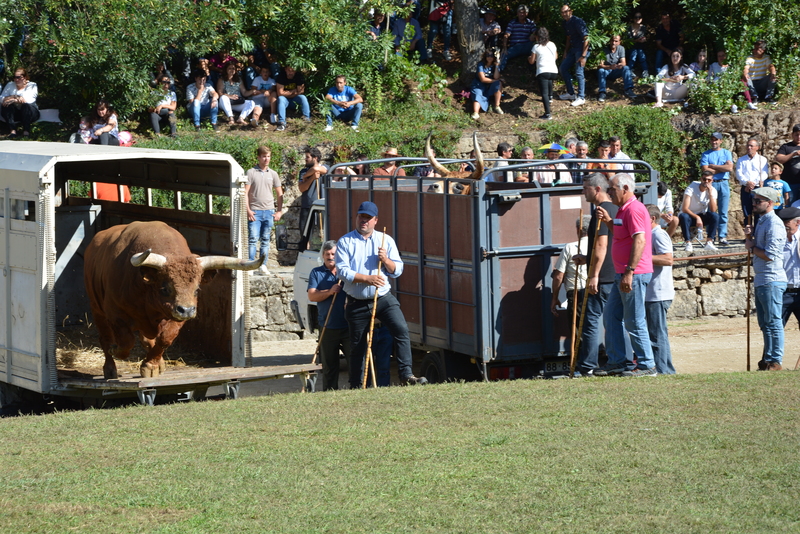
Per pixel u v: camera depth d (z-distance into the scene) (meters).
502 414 8.12
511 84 27.05
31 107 22.30
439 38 29.72
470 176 12.55
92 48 21.53
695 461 6.53
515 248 11.47
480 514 5.61
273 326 17.83
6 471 6.80
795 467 6.33
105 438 7.74
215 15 22.48
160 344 10.59
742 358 14.71
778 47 26.33
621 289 10.38
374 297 10.88
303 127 23.80
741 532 5.18
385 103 25.48
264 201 18.34
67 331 14.05
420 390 9.48
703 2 26.42
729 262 18.31
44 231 10.46
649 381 9.50
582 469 6.41
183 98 24.62
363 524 5.51
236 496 6.07
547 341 11.70
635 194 12.31
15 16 22.31
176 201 13.54
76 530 5.54
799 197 19.94
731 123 24.03
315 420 8.11
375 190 13.55
